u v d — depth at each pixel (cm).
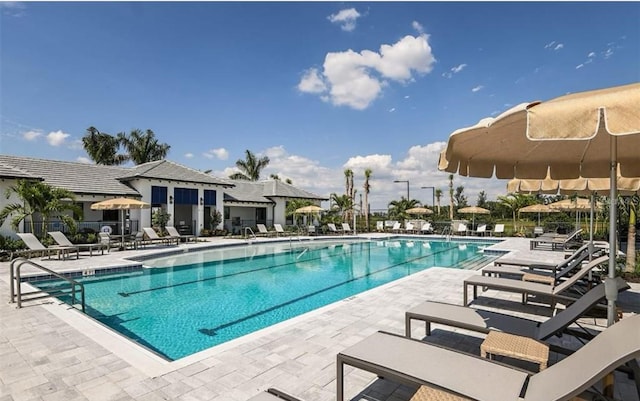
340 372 319
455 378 278
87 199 2188
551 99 247
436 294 769
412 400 254
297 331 535
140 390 360
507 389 262
